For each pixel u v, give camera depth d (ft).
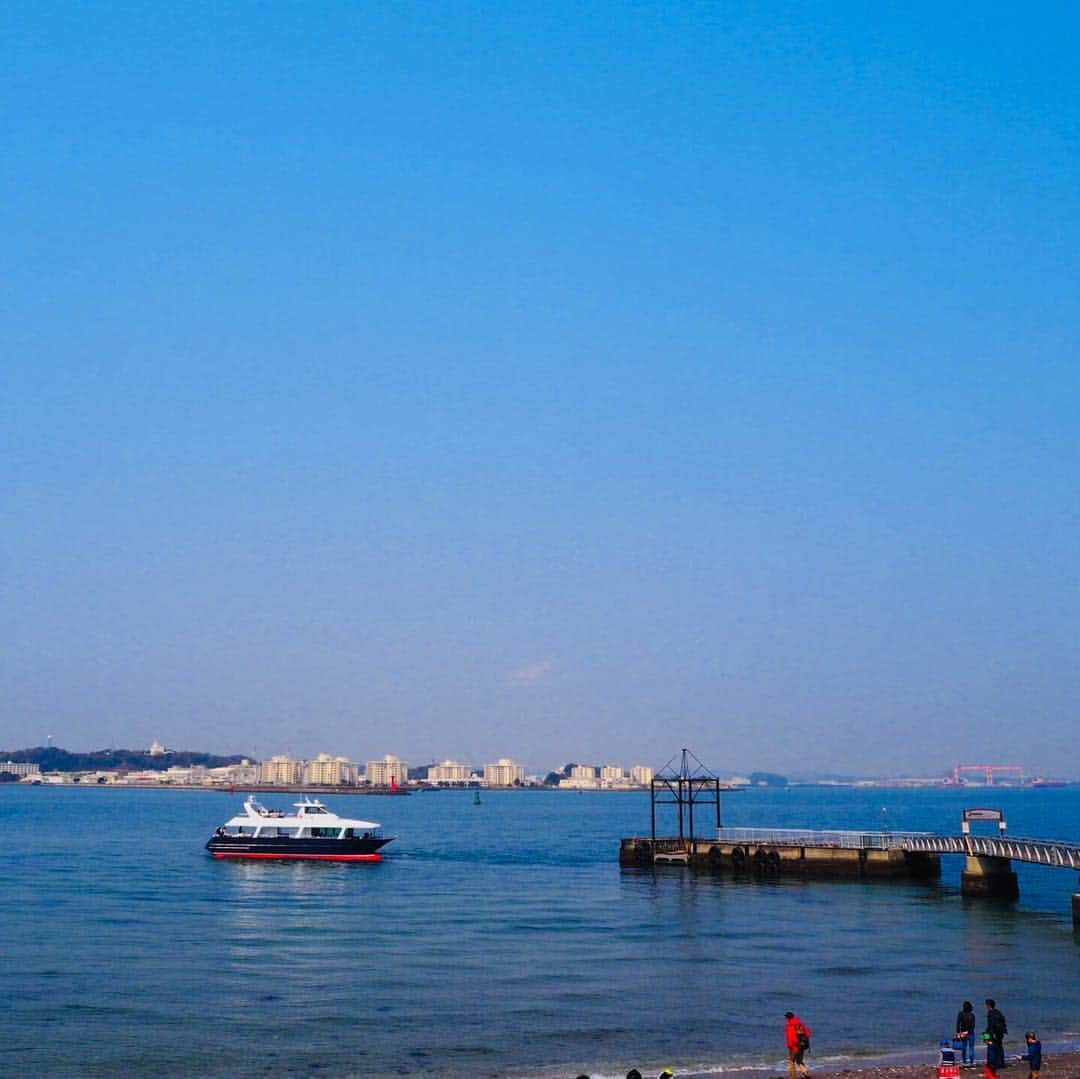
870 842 494.18
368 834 586.04
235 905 409.90
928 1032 229.45
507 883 483.92
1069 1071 194.08
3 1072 202.59
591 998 258.16
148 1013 243.19
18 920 367.66
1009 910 390.42
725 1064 207.41
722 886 463.42
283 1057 212.02
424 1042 222.07
